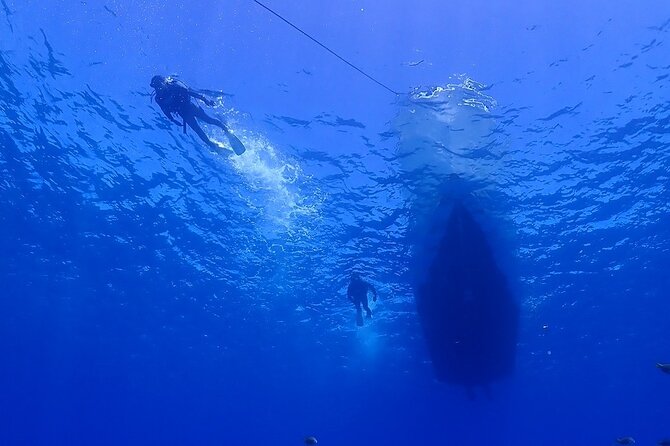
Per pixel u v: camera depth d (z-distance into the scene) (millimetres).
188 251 21094
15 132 16391
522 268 20172
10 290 26344
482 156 15469
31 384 39562
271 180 16672
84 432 54469
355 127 14914
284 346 28203
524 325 24250
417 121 14781
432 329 18797
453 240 16594
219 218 18938
